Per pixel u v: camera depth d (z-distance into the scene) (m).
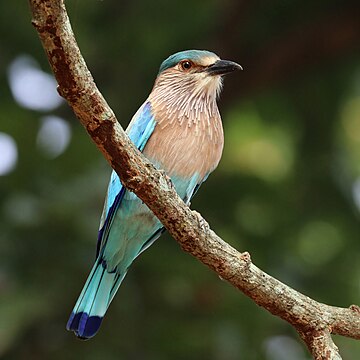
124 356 11.91
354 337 8.17
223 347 12.10
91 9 15.29
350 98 16.17
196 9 15.58
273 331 12.34
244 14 15.54
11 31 15.12
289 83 16.05
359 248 14.84
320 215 15.20
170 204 7.69
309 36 15.56
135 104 15.29
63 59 6.67
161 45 15.56
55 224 11.96
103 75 15.72
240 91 15.69
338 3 15.53
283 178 15.62
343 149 16.16
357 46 15.66
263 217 14.41
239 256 8.01
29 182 12.77
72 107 7.02
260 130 16.45
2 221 12.13
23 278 11.84
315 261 14.55
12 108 14.84
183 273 12.16
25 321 11.28
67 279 11.82
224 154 15.74
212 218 14.00
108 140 7.23
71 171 12.98
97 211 12.26
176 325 12.04
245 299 12.16
